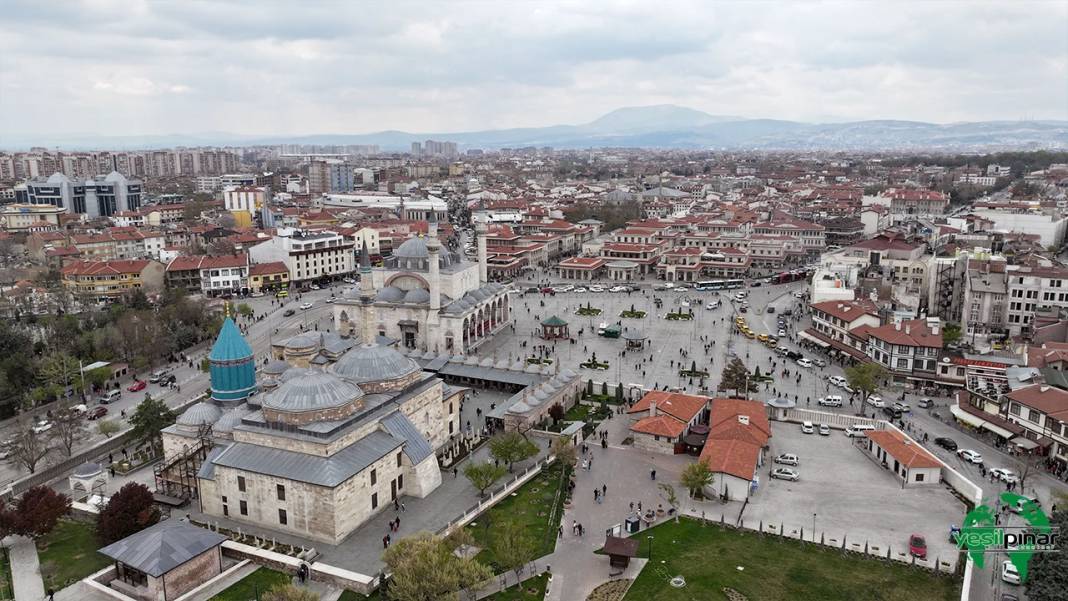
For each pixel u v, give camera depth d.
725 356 163.88
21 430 112.56
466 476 100.44
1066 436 102.19
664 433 111.19
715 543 85.00
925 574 78.62
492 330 185.88
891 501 95.75
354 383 100.38
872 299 182.62
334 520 82.62
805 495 97.62
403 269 179.25
